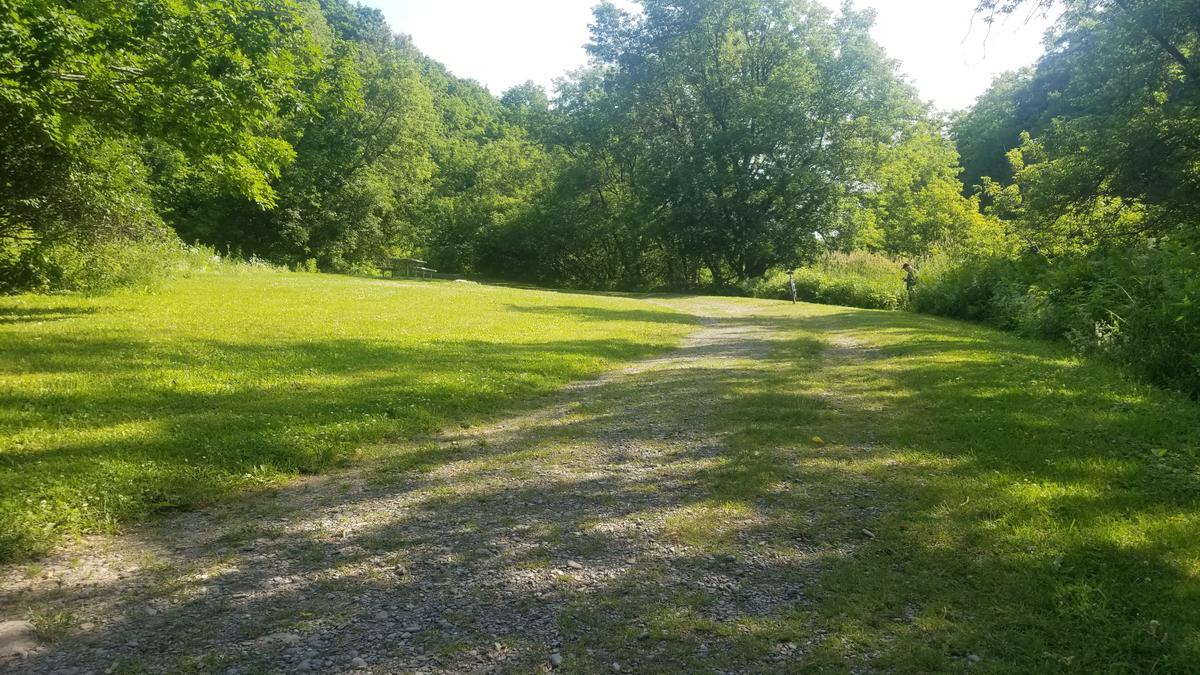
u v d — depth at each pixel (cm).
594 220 5406
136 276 1914
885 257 3719
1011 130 4675
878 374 962
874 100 4059
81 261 1798
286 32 1446
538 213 5669
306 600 354
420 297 2259
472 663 296
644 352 1306
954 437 618
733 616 334
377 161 5131
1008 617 323
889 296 2820
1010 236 2470
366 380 878
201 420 652
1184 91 1912
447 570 389
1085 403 729
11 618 330
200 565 395
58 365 884
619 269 5797
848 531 429
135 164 1897
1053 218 2250
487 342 1280
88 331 1177
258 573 386
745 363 1126
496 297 2448
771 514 462
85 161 1559
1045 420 658
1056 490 470
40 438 581
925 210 4325
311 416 694
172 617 336
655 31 4338
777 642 311
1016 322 1579
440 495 515
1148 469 514
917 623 321
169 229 2161
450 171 6819
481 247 6038
